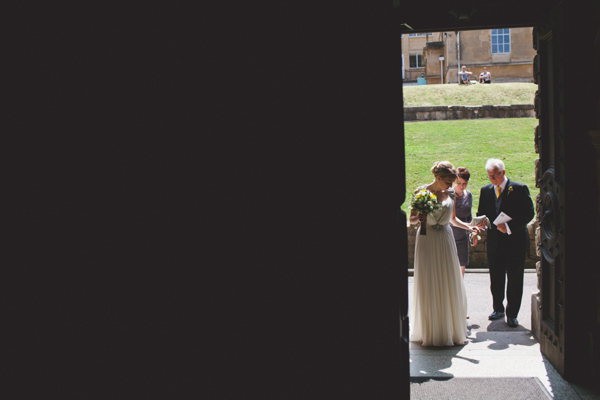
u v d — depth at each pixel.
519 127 16.45
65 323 1.96
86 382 1.97
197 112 1.88
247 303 1.89
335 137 1.82
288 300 1.88
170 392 1.94
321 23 1.80
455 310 4.92
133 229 1.93
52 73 1.92
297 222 1.86
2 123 1.93
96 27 1.90
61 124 1.92
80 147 1.92
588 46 3.61
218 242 1.89
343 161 1.82
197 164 1.89
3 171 1.95
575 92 3.67
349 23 1.79
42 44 1.91
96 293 1.95
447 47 32.22
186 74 1.88
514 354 4.59
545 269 4.48
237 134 1.86
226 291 1.90
